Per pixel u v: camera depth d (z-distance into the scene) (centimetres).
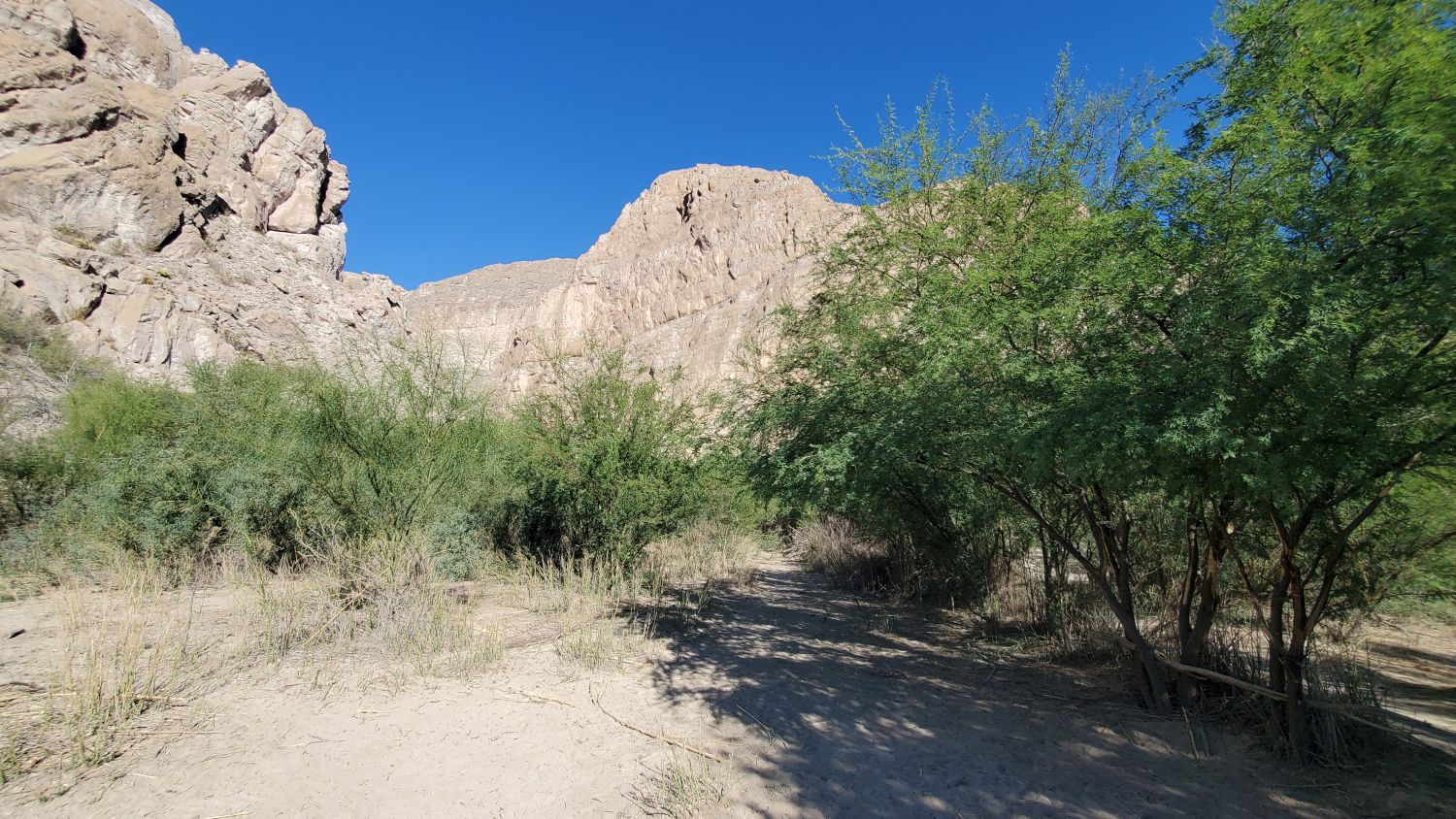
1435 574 496
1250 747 422
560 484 970
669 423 1003
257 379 1186
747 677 587
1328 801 355
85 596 786
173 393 1259
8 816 324
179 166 4506
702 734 461
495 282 12662
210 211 4772
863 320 707
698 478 994
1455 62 307
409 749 425
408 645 618
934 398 495
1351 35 355
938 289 570
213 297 3938
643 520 959
